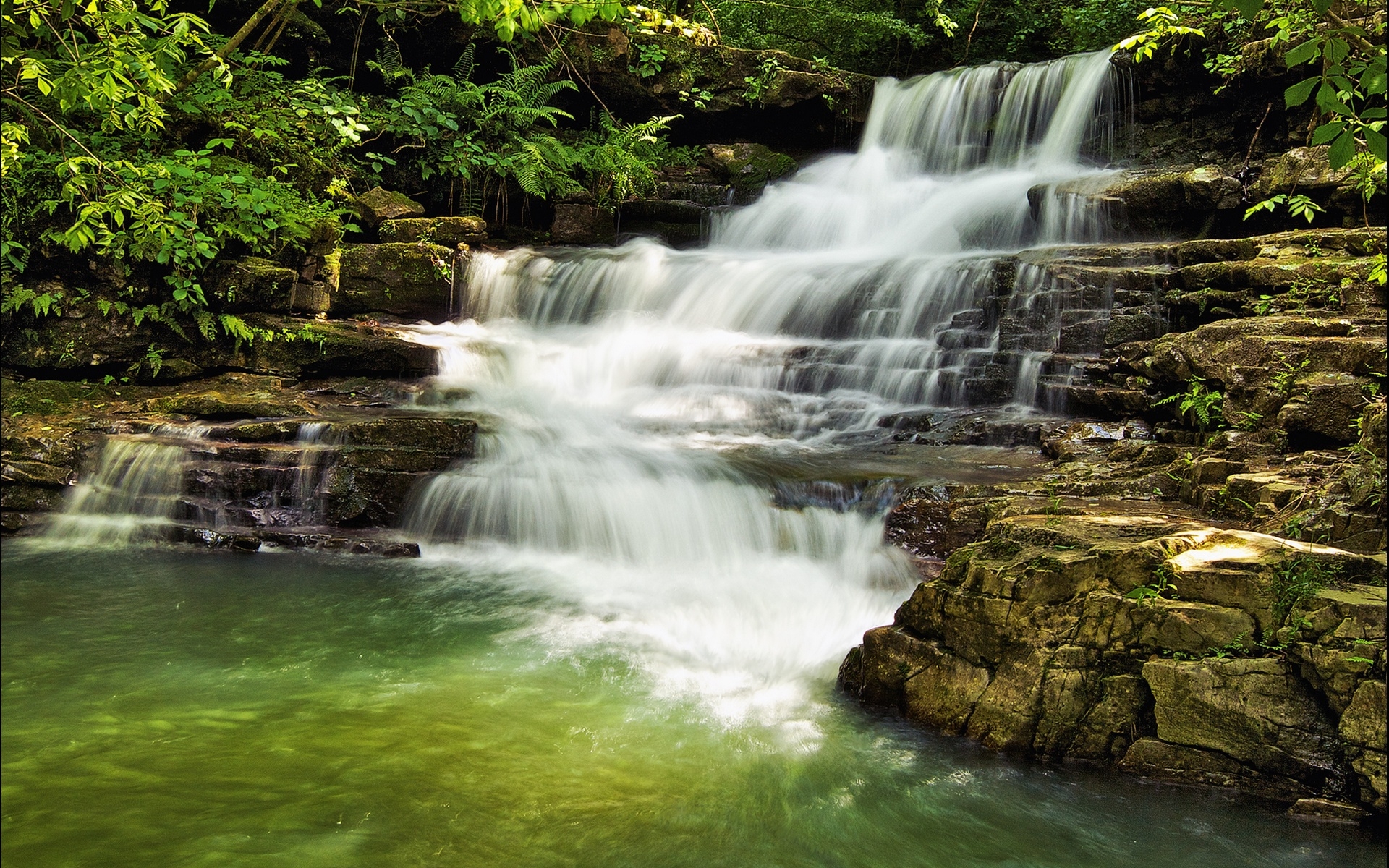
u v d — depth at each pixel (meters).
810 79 16.14
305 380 9.81
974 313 9.87
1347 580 4.05
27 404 8.71
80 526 7.39
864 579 6.35
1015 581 4.42
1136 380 7.91
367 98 13.86
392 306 11.66
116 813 3.56
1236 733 3.96
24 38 9.02
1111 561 4.34
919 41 17.72
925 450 8.13
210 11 11.95
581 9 6.41
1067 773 4.18
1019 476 6.94
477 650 5.45
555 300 12.26
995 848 3.65
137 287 9.37
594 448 8.23
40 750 4.06
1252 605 4.05
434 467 7.62
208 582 6.45
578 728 4.52
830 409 9.38
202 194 9.45
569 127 16.31
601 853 3.48
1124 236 10.77
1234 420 6.66
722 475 7.31
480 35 14.41
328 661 5.20
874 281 11.04
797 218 14.67
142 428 8.14
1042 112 14.62
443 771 4.02
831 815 3.83
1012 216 12.53
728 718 4.70
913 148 16.02
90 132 9.79
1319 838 3.67
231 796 3.72
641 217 14.40
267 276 9.84
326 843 3.42
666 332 11.62
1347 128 2.88
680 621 6.02
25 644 5.30
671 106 16.11
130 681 4.84
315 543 7.17
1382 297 7.09
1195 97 12.55
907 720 4.70
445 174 13.49
